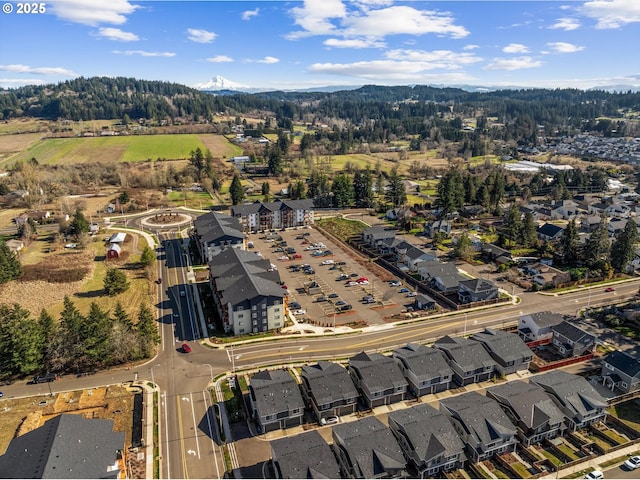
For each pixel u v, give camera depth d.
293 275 123.00
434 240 149.88
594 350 86.12
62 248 140.75
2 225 161.62
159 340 89.19
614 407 71.56
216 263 108.75
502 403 67.19
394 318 99.50
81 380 77.31
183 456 60.88
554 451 62.62
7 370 77.69
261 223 165.62
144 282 116.62
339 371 72.19
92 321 80.62
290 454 54.84
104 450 55.28
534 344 89.50
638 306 100.69
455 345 80.06
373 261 134.62
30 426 65.12
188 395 73.44
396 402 72.62
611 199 195.25
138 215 181.12
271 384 68.38
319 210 196.75
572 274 121.25
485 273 125.44
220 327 94.81
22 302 105.19
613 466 59.75
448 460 58.53
